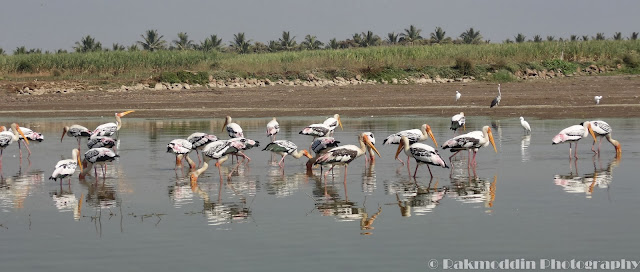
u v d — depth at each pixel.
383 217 12.62
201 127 30.91
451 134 26.36
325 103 41.47
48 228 12.19
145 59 61.09
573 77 56.31
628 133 25.69
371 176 17.31
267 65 57.59
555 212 12.70
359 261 9.91
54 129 30.91
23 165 20.06
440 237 11.12
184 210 13.53
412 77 55.28
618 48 64.25
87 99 44.72
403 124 30.75
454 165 18.88
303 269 9.58
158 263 9.98
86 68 59.91
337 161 16.02
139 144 24.53
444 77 56.06
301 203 14.07
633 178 16.17
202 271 9.58
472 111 36.66
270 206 13.80
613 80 52.06
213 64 58.16
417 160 16.91
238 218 12.77
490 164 18.86
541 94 44.16
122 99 44.53
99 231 11.91
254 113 37.28
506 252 10.28
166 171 18.53
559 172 17.25
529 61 60.41
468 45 66.69
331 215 12.89
